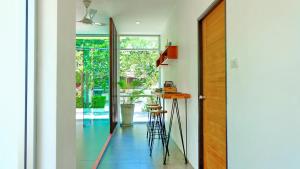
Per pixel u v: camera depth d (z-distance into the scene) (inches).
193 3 144.9
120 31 307.6
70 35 49.7
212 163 118.4
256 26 71.2
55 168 40.6
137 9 214.2
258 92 70.1
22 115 37.6
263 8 67.2
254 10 72.4
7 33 36.8
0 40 36.6
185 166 151.6
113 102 256.7
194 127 144.2
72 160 52.1
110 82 243.4
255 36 71.8
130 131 268.4
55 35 40.8
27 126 38.7
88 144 182.2
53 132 40.6
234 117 87.6
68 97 48.6
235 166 86.8
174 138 213.6
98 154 169.0
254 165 72.6
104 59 246.4
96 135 208.5
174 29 212.7
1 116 36.9
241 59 81.4
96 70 243.3
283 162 58.3
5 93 36.9
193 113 146.4
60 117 43.4
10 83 36.9
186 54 164.1
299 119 52.5
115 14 230.4
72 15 51.3
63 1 44.9
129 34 323.3
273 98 62.4
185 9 167.3
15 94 36.9
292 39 54.9
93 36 250.1
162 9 215.9
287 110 56.7
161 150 189.3
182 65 177.3
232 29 89.1
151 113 208.2
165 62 261.3
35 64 40.0
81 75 192.9
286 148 57.1
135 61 327.0
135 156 173.2
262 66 67.9
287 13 56.6
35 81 40.0
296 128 53.4
